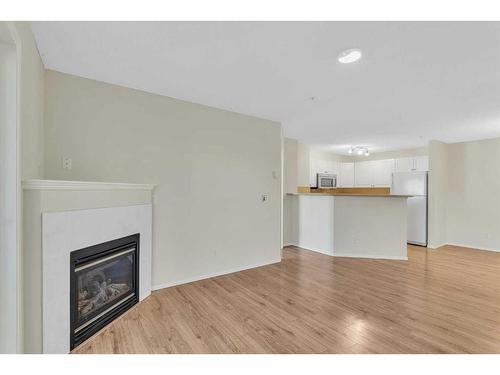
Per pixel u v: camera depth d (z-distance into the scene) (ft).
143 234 8.82
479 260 14.19
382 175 21.91
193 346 6.28
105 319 7.14
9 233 4.59
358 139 17.37
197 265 10.71
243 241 12.16
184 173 10.30
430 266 12.99
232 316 7.74
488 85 8.37
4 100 4.56
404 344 6.33
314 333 6.82
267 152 12.96
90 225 6.59
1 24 4.03
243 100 10.18
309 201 16.71
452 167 18.29
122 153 8.89
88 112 8.24
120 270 8.21
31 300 5.26
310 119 12.72
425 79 7.96
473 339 6.54
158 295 9.21
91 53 6.73
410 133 15.43
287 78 8.11
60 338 5.74
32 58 5.87
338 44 6.14
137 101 9.19
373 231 14.60
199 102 10.48
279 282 10.59
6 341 4.62
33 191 5.26
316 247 16.19
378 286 10.18
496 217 16.38
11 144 4.59
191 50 6.53
